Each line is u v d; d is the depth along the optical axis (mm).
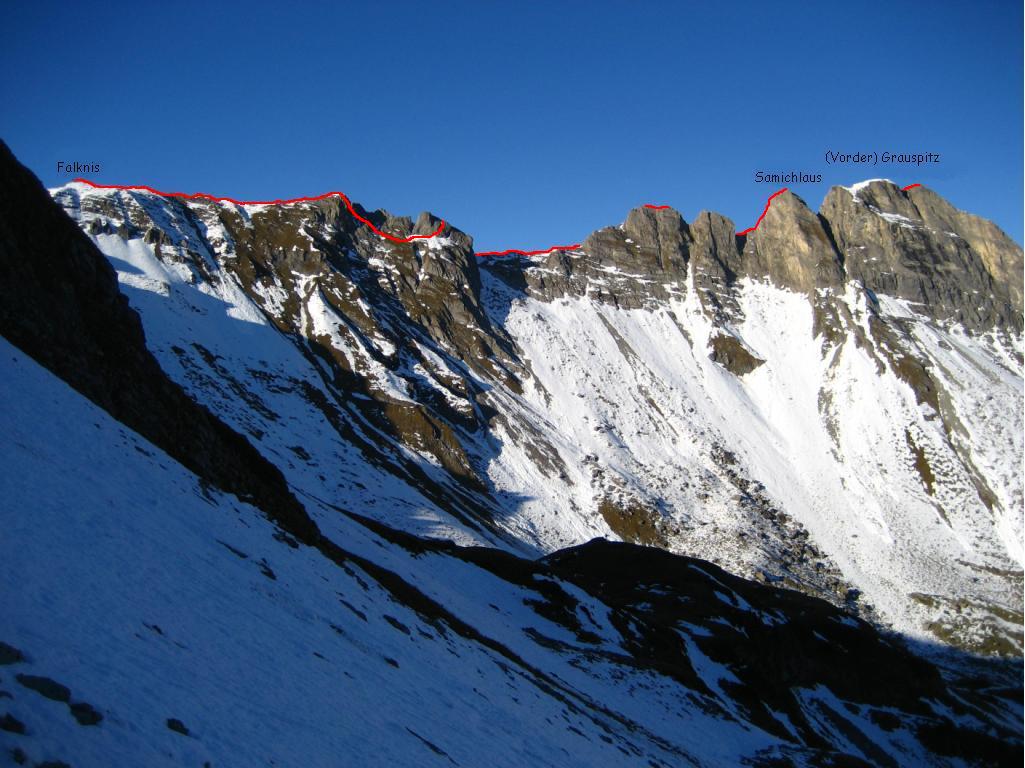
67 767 8367
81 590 12758
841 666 65250
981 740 60781
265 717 12406
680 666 52781
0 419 17938
